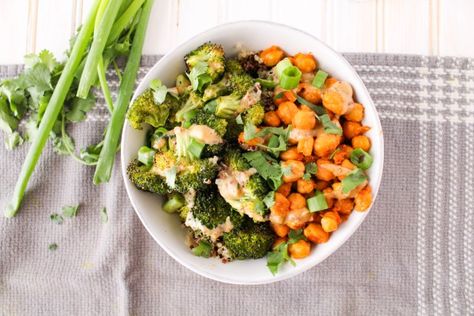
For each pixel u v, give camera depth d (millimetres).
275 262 477
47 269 545
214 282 542
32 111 546
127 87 509
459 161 541
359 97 476
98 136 542
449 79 542
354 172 460
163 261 543
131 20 522
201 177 458
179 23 549
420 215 541
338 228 476
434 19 552
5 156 549
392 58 541
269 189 464
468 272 538
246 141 460
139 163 481
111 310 542
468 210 541
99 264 541
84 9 557
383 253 540
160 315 542
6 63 553
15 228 547
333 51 475
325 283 541
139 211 475
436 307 537
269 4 551
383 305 539
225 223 473
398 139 541
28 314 546
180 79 485
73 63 503
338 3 551
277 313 541
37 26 556
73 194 545
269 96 479
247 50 495
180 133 460
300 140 458
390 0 552
